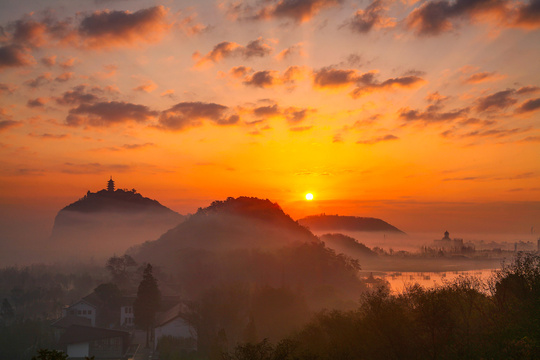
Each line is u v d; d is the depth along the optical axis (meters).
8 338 110.19
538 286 31.14
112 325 130.62
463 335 27.64
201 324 90.12
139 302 104.31
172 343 93.69
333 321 39.22
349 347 32.66
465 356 25.64
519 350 23.66
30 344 107.25
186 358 84.31
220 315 90.12
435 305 28.00
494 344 25.83
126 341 99.19
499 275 34.03
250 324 77.94
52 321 129.50
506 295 31.88
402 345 29.73
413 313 30.30
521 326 26.84
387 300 33.44
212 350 75.88
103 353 94.12
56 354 23.88
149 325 110.38
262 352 31.72
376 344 31.06
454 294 31.33
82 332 96.94
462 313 29.73
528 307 29.06
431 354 27.83
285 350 30.94
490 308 30.83
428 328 28.48
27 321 128.12
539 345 23.75
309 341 39.53
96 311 130.00
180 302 125.06
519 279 32.41
